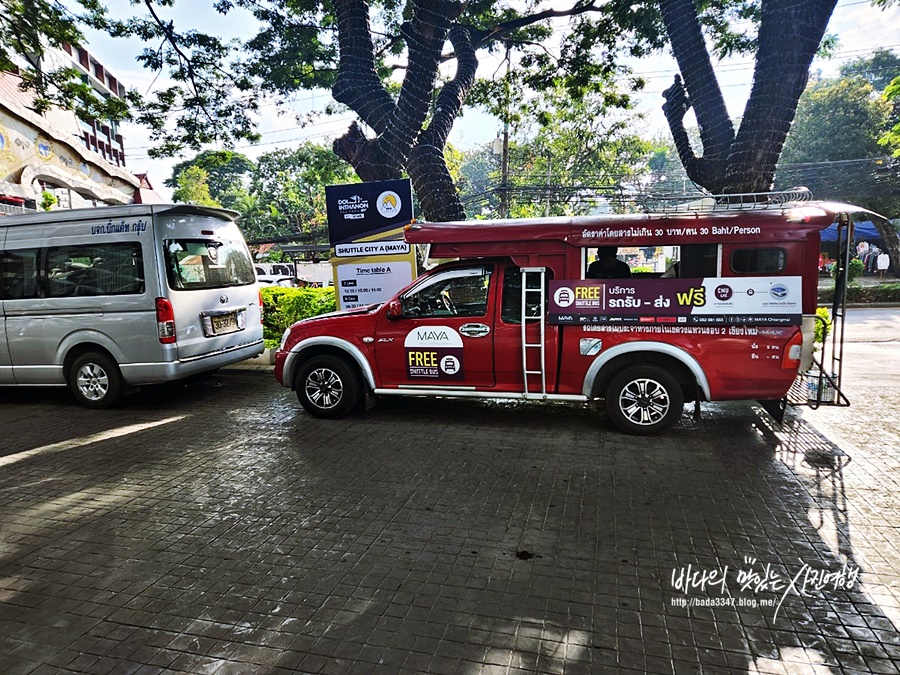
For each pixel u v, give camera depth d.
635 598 2.95
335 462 5.00
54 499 4.40
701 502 4.02
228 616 2.89
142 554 3.54
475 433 5.68
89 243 6.83
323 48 12.92
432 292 5.87
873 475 4.42
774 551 3.37
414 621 2.81
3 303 7.16
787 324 4.99
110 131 34.34
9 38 10.95
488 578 3.16
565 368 5.50
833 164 22.16
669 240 5.09
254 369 8.98
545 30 13.05
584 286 5.35
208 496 4.38
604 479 4.46
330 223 8.62
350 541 3.62
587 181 31.59
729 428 5.63
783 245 4.97
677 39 8.05
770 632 2.67
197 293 7.11
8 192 15.32
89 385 7.02
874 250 27.75
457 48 10.84
